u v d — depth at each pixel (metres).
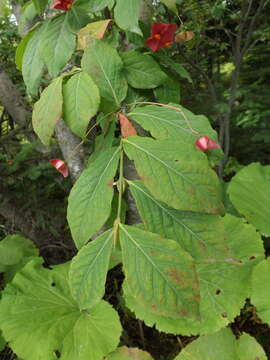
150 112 0.28
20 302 0.64
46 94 0.27
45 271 0.72
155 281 0.23
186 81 1.40
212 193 0.23
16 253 0.83
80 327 0.61
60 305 0.66
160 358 0.71
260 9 1.01
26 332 0.58
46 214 0.97
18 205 0.96
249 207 0.76
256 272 0.62
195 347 0.58
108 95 0.28
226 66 1.75
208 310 0.60
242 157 1.37
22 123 0.95
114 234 0.26
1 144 1.01
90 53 0.28
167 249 0.24
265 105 1.26
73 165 0.58
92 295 0.25
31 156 0.97
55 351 0.61
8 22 1.18
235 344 0.59
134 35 0.34
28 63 0.32
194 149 0.25
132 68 0.33
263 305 0.58
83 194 0.27
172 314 0.22
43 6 0.33
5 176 0.94
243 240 0.69
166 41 0.33
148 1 0.34
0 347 0.68
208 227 0.25
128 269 0.24
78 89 0.26
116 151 0.27
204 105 1.41
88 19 0.32
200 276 0.64
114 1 0.31
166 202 0.23
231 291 0.61
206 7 1.08
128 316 0.80
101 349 0.57
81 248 0.26
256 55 1.54
